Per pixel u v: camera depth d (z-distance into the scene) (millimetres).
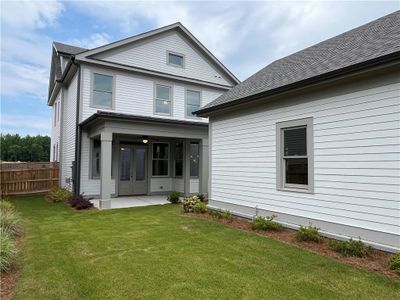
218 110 8023
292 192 6051
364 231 4730
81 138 10742
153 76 12469
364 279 3518
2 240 4117
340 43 7043
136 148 12508
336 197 5188
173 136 10430
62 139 13133
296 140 6090
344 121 5098
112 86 11430
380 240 4508
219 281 3484
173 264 4043
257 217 6457
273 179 6539
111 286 3344
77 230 6043
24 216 7621
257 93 6496
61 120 13133
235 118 7758
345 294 3156
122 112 11570
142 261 4164
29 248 4777
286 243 5070
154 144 12953
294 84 5602
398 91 4363
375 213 4598
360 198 4812
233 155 7789
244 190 7367
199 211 7969
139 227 6301
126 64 11766
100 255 4434
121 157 12148
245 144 7391
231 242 5141
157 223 6719
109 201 8930
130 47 11969
